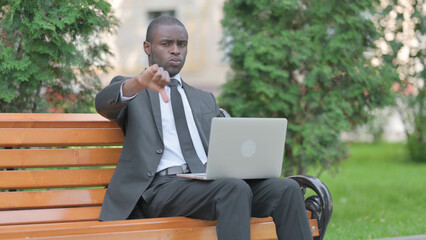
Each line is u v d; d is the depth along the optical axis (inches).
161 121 153.1
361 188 392.5
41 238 119.1
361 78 299.3
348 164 563.8
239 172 137.3
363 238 226.4
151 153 148.9
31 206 146.8
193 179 140.9
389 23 335.9
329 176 453.4
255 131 135.5
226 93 314.0
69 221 147.3
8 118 151.3
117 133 157.4
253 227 137.7
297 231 135.6
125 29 819.4
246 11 312.5
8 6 190.1
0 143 146.8
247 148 135.9
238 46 303.7
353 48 303.9
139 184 146.8
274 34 305.6
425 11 340.8
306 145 293.7
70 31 192.1
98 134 155.5
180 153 154.0
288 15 307.1
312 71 295.6
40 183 149.1
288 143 300.0
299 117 304.8
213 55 818.8
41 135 150.1
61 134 151.9
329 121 296.2
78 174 152.9
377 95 309.9
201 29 820.6
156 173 151.3
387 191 375.2
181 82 162.6
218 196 130.4
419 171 502.3
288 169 309.9
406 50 351.3
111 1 216.1
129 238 125.8
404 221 271.0
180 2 818.2
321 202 144.5
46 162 150.5
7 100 185.6
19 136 148.3
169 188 143.3
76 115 159.8
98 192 153.3
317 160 300.2
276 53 295.4
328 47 299.4
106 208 146.4
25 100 199.0
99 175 154.9
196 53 822.5
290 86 301.6
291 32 301.6
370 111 313.9
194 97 162.6
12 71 186.7
